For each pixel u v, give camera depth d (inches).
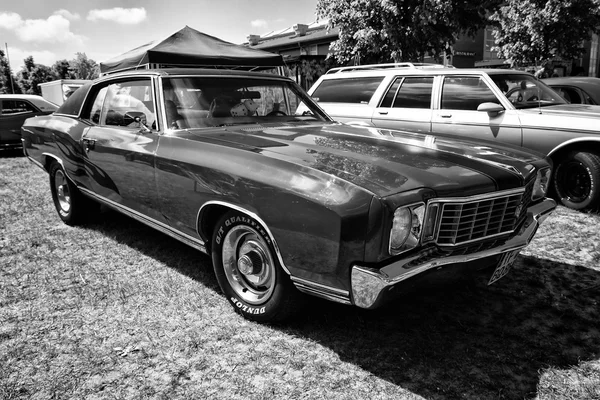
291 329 105.0
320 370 91.0
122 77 147.3
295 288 98.8
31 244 162.1
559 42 406.0
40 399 82.7
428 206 86.0
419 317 111.5
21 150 472.7
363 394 84.0
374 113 250.2
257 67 422.6
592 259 148.3
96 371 90.6
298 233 89.0
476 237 94.8
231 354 96.2
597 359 94.9
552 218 193.2
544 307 117.0
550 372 90.4
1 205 221.0
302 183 88.7
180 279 132.6
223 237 110.0
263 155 100.3
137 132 132.6
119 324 108.0
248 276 107.3
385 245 81.4
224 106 136.9
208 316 111.7
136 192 133.3
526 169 105.5
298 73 606.5
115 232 175.8
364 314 112.1
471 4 396.2
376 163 94.4
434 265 84.2
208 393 84.4
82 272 138.5
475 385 86.6
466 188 90.1
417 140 120.0
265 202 93.7
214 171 104.8
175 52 373.7
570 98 304.2
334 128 136.3
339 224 82.2
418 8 369.1
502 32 444.1
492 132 216.1
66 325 107.8
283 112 152.2
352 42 420.2
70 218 181.5
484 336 103.6
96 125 155.1
